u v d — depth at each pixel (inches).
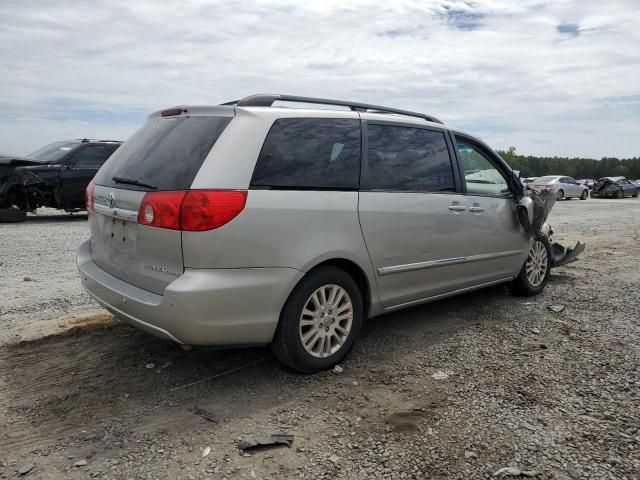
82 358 145.9
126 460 99.4
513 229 199.9
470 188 181.2
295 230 125.5
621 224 561.3
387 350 155.3
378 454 101.4
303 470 96.5
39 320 177.3
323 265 135.0
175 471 96.1
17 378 133.2
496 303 208.2
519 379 135.0
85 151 493.7
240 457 100.6
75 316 181.9
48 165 472.4
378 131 152.5
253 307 120.5
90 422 112.8
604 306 205.3
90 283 139.9
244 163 120.0
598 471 96.0
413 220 155.1
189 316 112.9
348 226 137.3
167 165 124.3
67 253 309.1
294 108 136.2
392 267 150.9
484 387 130.3
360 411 118.0
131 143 145.3
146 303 117.9
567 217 669.9
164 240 117.9
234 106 127.2
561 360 147.9
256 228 118.9
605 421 113.7
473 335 169.0
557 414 116.6
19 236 377.4
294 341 129.3
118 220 133.3
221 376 135.4
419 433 108.7
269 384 131.3
